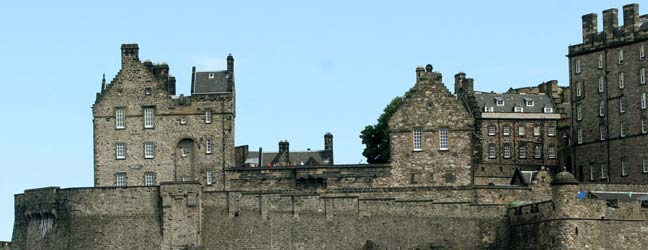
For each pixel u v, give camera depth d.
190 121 193.12
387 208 175.62
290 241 175.38
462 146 184.38
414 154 184.62
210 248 175.88
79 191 178.88
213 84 194.75
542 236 169.00
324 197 175.75
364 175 185.12
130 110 193.38
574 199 166.88
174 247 175.62
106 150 193.00
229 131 192.62
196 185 176.38
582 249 166.25
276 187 187.12
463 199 179.00
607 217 167.25
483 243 174.50
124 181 192.62
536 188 179.12
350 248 175.00
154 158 192.75
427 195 179.75
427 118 184.88
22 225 184.00
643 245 168.00
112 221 177.50
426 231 175.25
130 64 194.00
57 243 179.50
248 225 175.88
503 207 174.88
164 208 175.88
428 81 185.38
